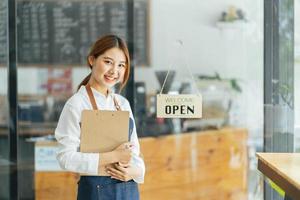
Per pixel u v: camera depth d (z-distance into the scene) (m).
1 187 3.32
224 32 3.21
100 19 3.23
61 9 3.24
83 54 3.25
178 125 3.26
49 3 3.24
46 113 3.29
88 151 1.85
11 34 3.26
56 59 3.27
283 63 3.21
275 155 2.19
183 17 3.22
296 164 1.95
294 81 3.20
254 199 3.27
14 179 3.30
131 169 1.90
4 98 3.29
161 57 3.24
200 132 3.26
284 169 1.83
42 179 3.28
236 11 3.21
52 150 3.28
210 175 3.29
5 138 3.30
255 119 3.25
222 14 3.21
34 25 3.26
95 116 1.86
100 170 1.85
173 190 3.29
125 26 3.23
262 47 3.21
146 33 3.23
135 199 1.95
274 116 3.24
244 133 3.27
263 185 3.23
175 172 3.28
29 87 3.28
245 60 3.22
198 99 3.16
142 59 3.24
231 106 3.25
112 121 1.86
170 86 3.24
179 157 3.28
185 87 3.24
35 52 3.26
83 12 3.24
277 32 3.20
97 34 3.24
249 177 3.28
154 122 3.26
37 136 3.29
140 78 3.25
